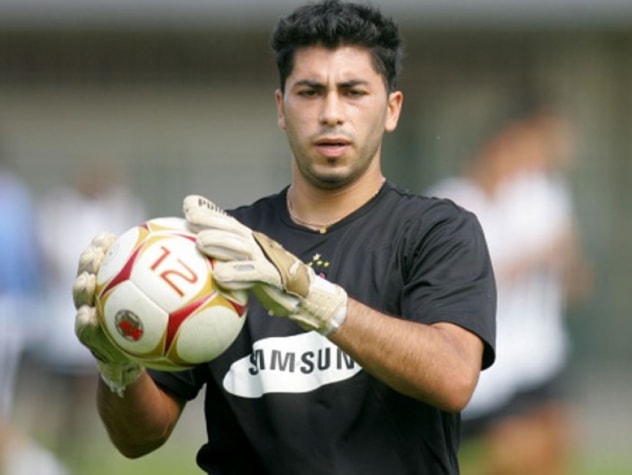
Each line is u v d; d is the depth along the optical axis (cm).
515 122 3891
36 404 4947
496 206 3775
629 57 7150
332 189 1845
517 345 3644
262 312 1808
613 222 6512
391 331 1653
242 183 6706
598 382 5975
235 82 7194
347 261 1808
